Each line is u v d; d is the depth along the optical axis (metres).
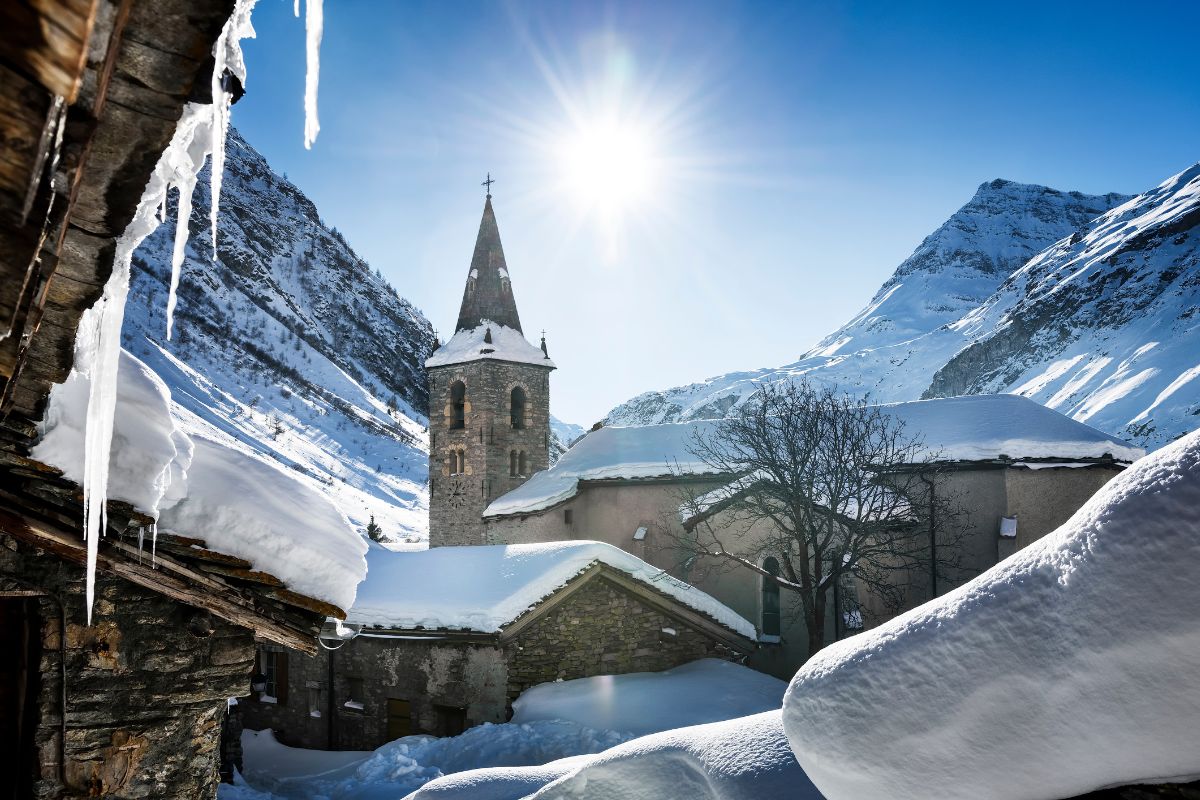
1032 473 25.03
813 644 21.28
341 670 19.25
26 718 5.48
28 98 1.01
